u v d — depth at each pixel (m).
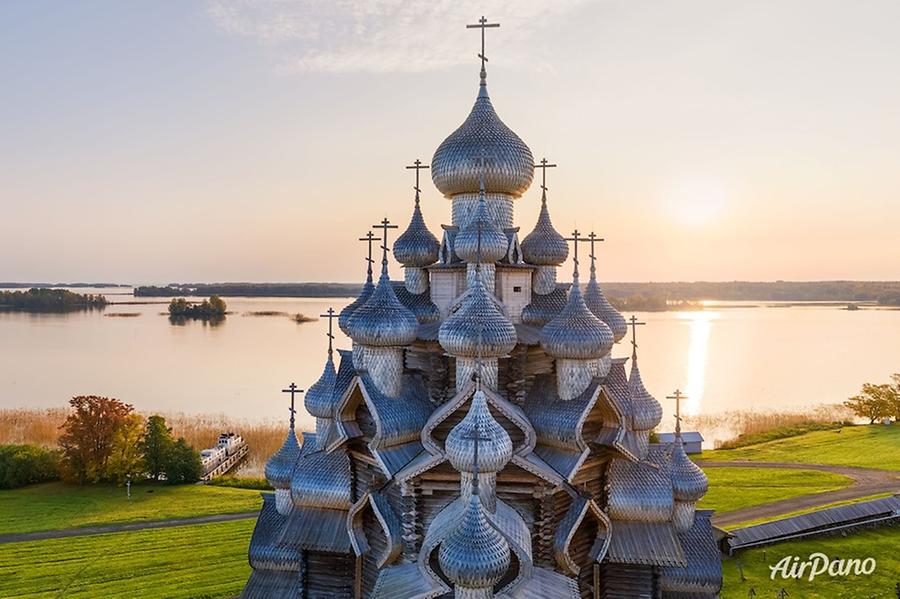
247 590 32.50
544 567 26.16
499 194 33.31
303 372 178.12
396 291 34.91
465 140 32.41
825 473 81.44
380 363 28.92
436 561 24.70
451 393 29.45
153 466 85.62
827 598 44.78
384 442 26.58
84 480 85.75
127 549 58.59
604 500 29.09
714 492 72.88
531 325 32.38
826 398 144.25
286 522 30.84
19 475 84.50
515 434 27.44
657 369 181.38
